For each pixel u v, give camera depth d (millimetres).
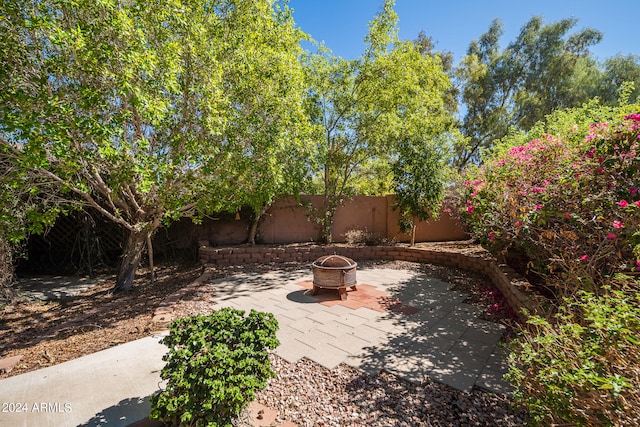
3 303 4461
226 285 5355
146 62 3287
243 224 8719
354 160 8883
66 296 5141
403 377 2553
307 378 2562
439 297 4754
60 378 2387
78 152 3369
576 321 2107
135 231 5059
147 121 3945
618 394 1203
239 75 4633
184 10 3838
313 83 7859
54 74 3406
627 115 2822
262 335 1987
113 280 6160
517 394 1695
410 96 8234
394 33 7805
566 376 1349
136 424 1902
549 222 3254
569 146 3818
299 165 6648
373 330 3529
